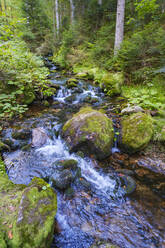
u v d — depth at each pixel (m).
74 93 6.39
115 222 1.87
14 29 3.79
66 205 2.05
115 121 3.83
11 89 4.24
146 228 1.79
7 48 3.78
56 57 12.91
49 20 16.80
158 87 5.02
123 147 3.10
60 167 2.58
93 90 6.83
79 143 2.94
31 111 4.64
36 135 3.39
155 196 2.20
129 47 5.90
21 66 4.46
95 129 2.97
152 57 5.24
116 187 2.37
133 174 2.59
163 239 1.66
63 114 4.67
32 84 5.02
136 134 3.01
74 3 15.57
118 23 7.71
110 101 5.48
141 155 2.99
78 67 10.16
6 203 1.43
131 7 9.62
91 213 1.97
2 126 3.61
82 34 12.59
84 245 1.60
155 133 3.23
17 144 3.12
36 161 2.80
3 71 3.66
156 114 3.87
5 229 1.20
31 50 12.88
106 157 3.00
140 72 5.59
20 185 1.83
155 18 7.08
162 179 2.47
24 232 1.23
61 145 3.30
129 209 2.03
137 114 3.43
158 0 8.00
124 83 6.30
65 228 1.76
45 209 1.50
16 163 2.69
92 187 2.37
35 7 13.77
